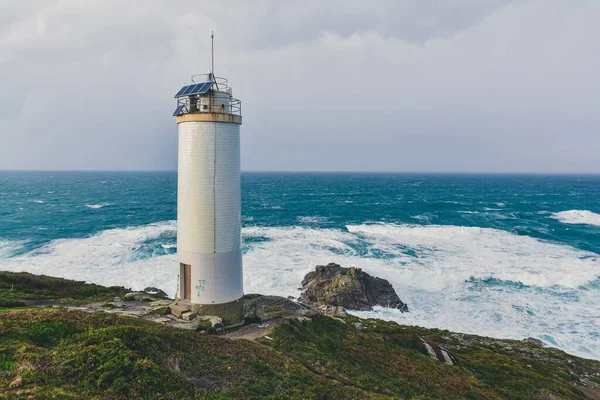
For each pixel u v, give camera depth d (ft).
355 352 49.90
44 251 130.31
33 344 29.45
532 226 195.11
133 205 275.39
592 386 59.00
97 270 106.32
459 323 85.61
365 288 96.22
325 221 204.54
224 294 48.85
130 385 24.82
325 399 30.91
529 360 64.23
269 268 111.24
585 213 242.17
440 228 177.27
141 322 40.37
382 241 149.38
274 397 28.94
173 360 30.42
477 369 57.00
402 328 72.79
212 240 47.52
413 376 46.37
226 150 47.39
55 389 23.31
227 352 36.22
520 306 93.04
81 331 32.78
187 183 47.37
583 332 81.41
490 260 125.18
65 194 368.68
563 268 116.57
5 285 69.92
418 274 108.27
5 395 21.91
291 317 54.60
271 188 475.72
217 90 47.62
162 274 102.58
